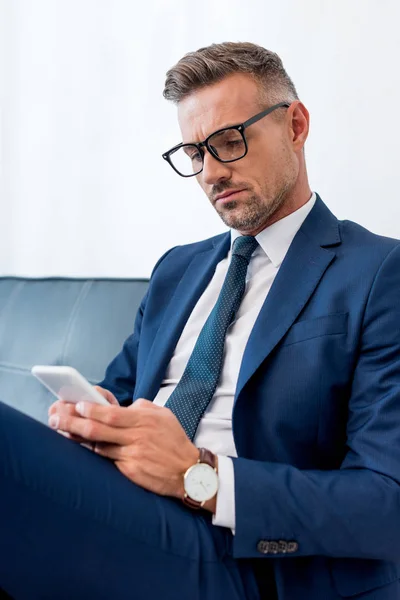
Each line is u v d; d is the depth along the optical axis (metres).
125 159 2.20
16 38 2.50
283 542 0.93
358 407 1.08
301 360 1.11
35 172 2.44
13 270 2.51
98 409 0.94
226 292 1.29
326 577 0.99
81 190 2.31
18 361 1.96
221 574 0.93
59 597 0.86
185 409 1.19
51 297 1.98
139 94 2.16
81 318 1.85
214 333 1.25
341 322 1.12
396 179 1.62
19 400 1.90
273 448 1.10
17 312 2.04
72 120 2.33
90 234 2.29
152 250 2.14
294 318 1.14
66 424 0.94
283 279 1.20
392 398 1.03
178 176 2.07
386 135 1.64
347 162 1.70
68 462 0.85
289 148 1.29
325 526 0.93
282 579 0.98
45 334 1.92
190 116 1.26
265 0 1.85
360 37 1.68
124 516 0.87
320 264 1.20
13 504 0.81
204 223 2.01
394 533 0.95
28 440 0.83
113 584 0.87
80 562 0.85
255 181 1.24
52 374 0.96
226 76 1.24
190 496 0.93
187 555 0.90
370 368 1.08
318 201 1.33
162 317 1.44
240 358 1.21
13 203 2.50
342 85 1.71
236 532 0.92
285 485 0.95
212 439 1.18
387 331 1.09
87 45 2.29
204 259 1.46
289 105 1.30
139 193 2.16
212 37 1.99
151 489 0.94
